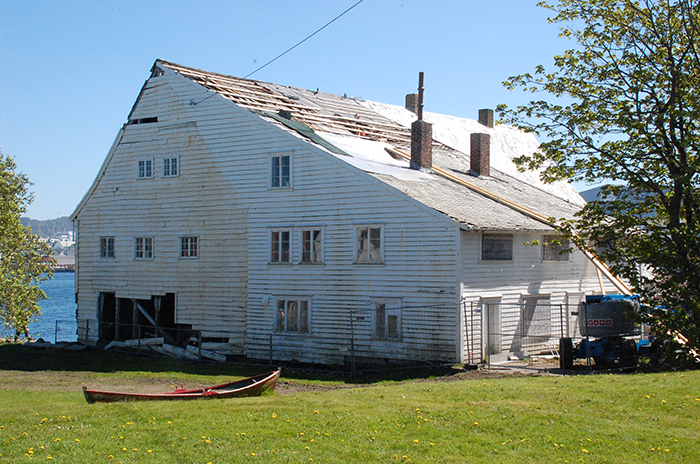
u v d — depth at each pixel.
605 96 23.80
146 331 35.59
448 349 25.36
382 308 27.25
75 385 24.33
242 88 36.28
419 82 33.09
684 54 23.44
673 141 22.78
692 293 21.95
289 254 29.94
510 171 46.19
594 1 24.22
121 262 35.28
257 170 31.09
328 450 12.39
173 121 34.00
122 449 12.66
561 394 16.23
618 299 24.61
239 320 31.23
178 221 33.50
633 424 13.66
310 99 40.47
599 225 23.91
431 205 26.17
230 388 19.16
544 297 29.23
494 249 27.11
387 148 35.19
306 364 29.06
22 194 47.81
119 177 35.66
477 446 12.48
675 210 23.23
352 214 28.09
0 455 12.34
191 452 12.42
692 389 16.25
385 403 15.94
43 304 114.69
